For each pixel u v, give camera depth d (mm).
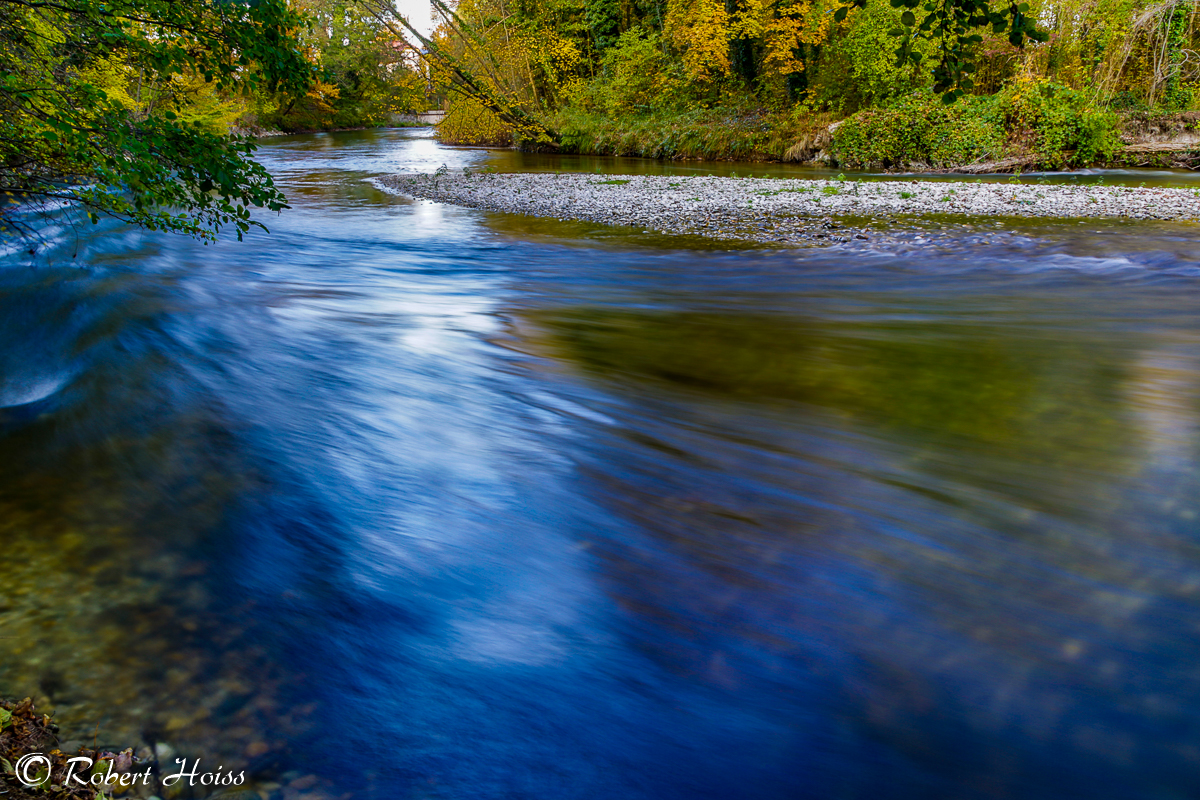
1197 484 3723
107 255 10148
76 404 5078
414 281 9211
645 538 3396
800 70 24875
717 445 4352
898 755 2260
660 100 29719
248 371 5730
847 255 9945
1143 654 2619
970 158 19594
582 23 34750
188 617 2828
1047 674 2545
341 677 2541
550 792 2139
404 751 2258
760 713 2410
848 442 4344
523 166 24703
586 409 4941
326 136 46531
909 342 6422
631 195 16188
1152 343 6129
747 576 3105
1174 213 11516
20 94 4520
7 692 2385
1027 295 7840
